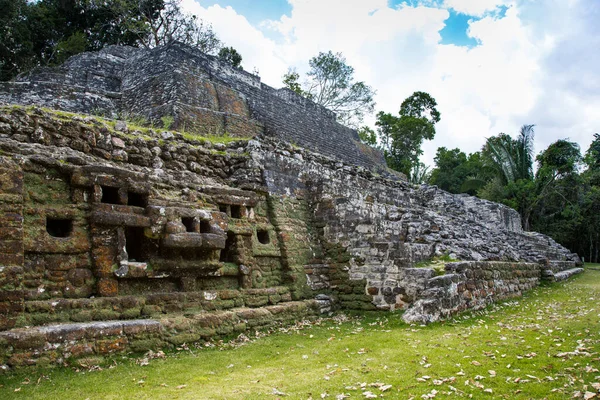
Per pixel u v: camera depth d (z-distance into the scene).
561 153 31.06
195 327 6.37
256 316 7.41
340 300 9.53
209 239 7.08
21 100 12.24
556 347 6.11
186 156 8.66
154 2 25.67
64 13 24.52
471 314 8.91
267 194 9.35
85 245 5.97
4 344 4.61
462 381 4.75
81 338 5.11
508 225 24.80
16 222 5.27
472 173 40.84
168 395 4.23
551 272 15.01
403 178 23.47
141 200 6.83
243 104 15.50
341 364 5.44
